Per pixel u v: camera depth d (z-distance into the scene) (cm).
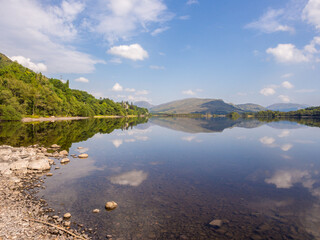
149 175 2156
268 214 1336
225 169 2434
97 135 5684
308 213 1349
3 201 1462
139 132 6700
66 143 4234
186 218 1270
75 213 1309
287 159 2975
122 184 1867
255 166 2575
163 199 1551
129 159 2888
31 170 2231
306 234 1108
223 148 3828
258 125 10531
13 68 14525
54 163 2589
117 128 8088
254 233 1117
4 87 9938
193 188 1795
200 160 2870
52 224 1155
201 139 5078
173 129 7988
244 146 4053
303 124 11331
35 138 4794
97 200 1513
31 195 1589
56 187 1769
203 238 1064
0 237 1014
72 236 1056
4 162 2427
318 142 4641
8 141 4272
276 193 1700
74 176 2084
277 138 5325
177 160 2856
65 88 18575
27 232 1076
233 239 1058
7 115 8975
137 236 1070
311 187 1850
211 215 1315
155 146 3994
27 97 11250
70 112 15462
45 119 11525
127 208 1392
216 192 1709
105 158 2930
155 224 1193
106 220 1228
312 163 2742
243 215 1321
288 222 1236
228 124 11531
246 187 1838
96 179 1997
